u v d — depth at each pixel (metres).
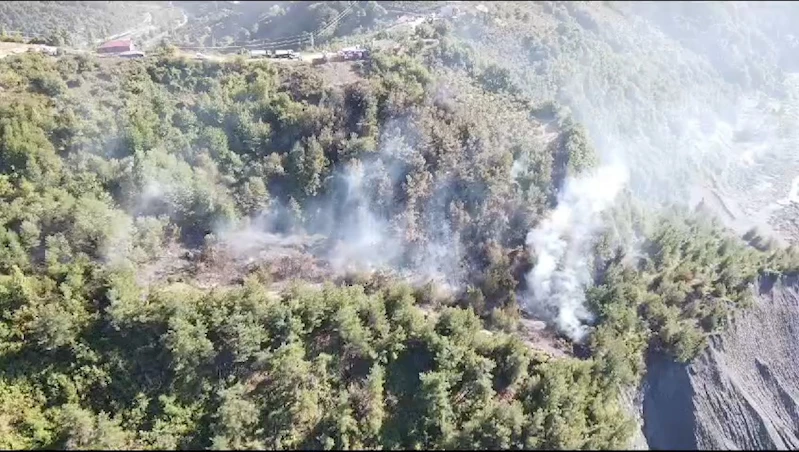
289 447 39.81
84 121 51.16
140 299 43.41
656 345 51.47
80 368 40.22
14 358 40.03
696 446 47.41
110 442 37.53
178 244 50.00
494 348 46.22
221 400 40.75
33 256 44.03
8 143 47.34
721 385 50.75
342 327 44.03
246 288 45.12
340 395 42.00
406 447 41.09
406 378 44.22
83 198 46.34
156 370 41.19
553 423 41.31
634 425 42.84
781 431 51.44
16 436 37.44
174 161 51.81
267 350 42.91
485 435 40.72
